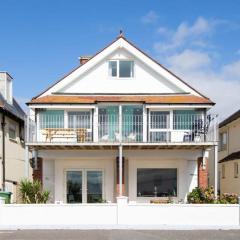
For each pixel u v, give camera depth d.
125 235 15.88
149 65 25.14
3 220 18.14
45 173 24.22
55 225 17.81
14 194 29.14
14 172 29.27
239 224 18.08
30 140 22.67
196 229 17.50
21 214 18.17
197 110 23.97
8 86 29.86
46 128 23.59
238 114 30.64
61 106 23.45
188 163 24.19
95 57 25.09
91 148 22.98
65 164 24.30
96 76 25.14
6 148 27.67
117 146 22.39
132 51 25.09
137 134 23.73
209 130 22.83
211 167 35.19
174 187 24.16
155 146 22.33
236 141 31.69
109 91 25.09
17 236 15.60
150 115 23.94
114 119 23.91
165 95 24.98
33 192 20.08
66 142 21.98
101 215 18.20
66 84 24.94
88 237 15.35
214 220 18.14
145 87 25.14
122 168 23.42
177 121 23.94
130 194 24.02
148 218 18.16
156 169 24.27
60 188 24.14
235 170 30.33
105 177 24.22
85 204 18.22
